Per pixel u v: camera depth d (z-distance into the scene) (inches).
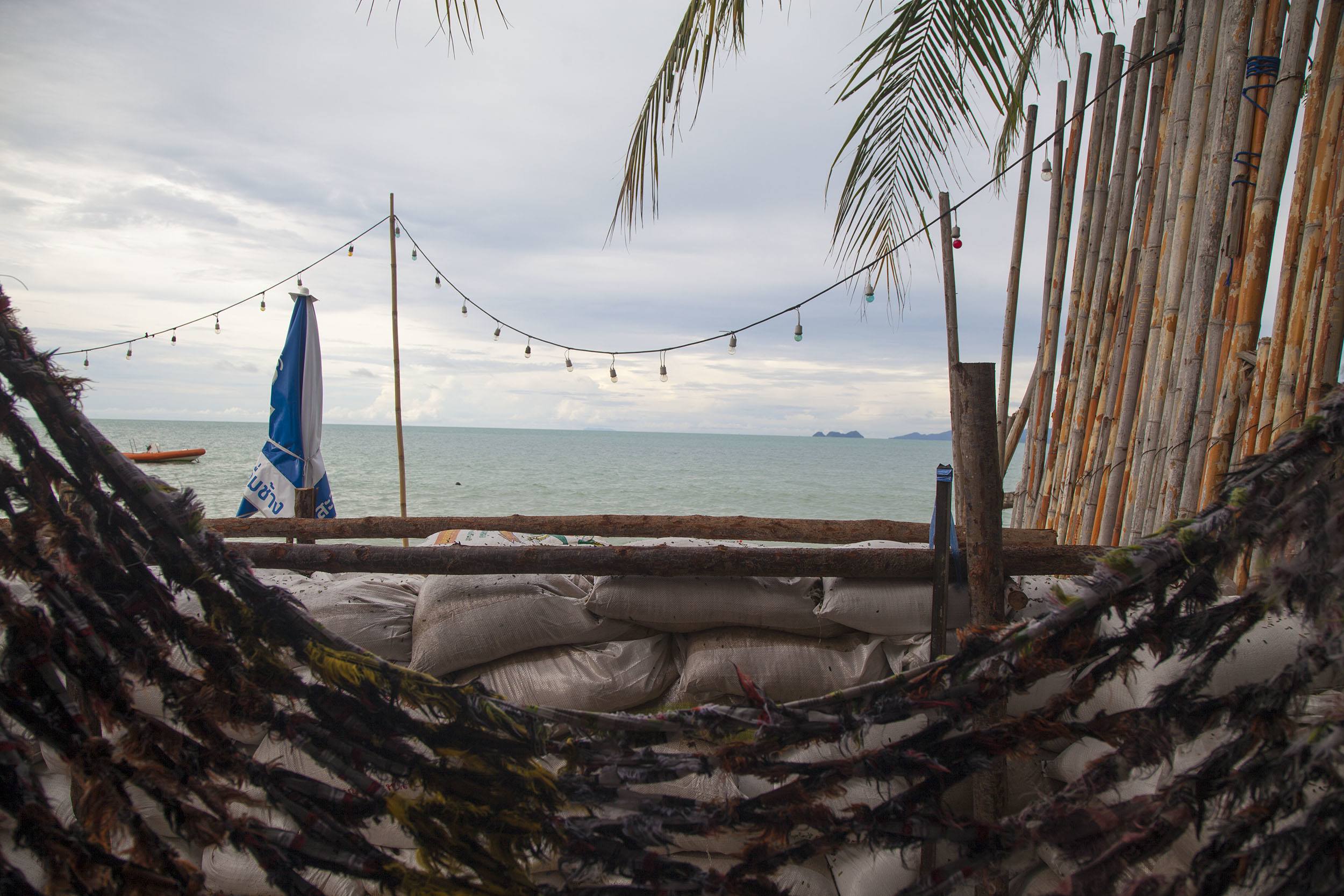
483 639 93.2
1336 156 97.3
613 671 93.2
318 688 56.8
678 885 57.1
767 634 95.9
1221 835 51.3
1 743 48.6
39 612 50.9
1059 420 169.8
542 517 133.3
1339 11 98.8
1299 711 51.6
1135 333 136.8
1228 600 56.6
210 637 55.4
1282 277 103.8
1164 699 55.0
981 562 83.8
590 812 59.8
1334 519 50.6
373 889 81.2
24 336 53.7
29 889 48.0
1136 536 127.7
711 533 130.9
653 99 154.4
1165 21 140.6
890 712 57.4
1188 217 122.8
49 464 53.8
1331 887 47.1
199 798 53.9
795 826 56.8
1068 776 85.3
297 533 131.0
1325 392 96.6
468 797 55.4
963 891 75.5
